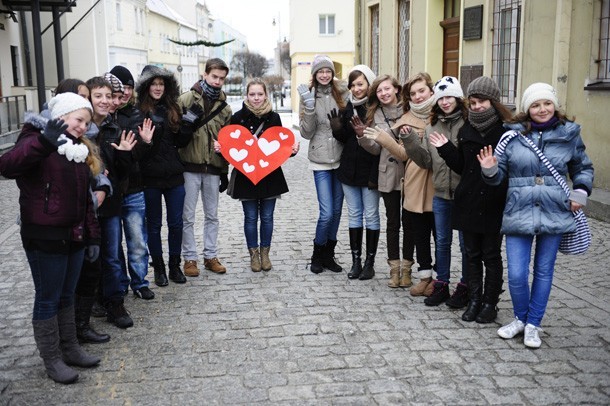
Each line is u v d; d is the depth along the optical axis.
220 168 6.32
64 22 31.50
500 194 4.77
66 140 3.70
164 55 55.44
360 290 5.84
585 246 4.52
